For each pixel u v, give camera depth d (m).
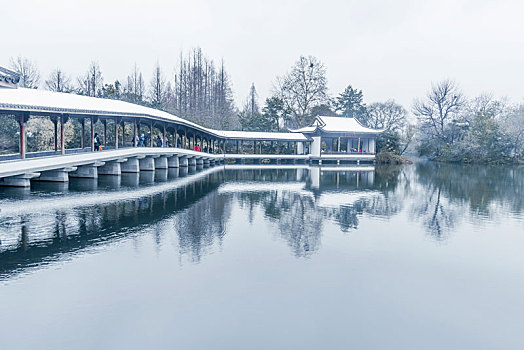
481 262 10.77
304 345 6.37
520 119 66.62
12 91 21.55
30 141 34.72
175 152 34.53
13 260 9.63
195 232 12.98
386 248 11.90
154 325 6.84
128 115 26.64
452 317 7.50
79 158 22.70
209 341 6.41
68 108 21.16
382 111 80.62
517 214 17.73
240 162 50.75
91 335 6.46
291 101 68.12
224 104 73.75
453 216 17.11
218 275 9.20
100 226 13.05
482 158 61.22
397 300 8.19
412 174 39.12
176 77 73.94
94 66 60.69
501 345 6.55
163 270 9.36
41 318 6.94
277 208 18.19
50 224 13.05
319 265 10.18
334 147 61.22
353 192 24.47
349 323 7.14
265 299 8.00
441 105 72.31
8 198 16.95
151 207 16.67
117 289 8.20
